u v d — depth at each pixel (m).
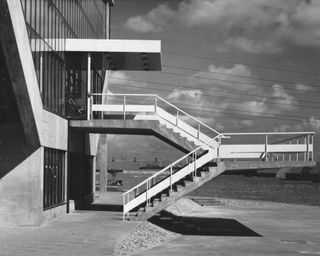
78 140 21.81
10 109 14.95
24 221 15.09
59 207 18.05
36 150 15.13
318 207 31.92
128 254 11.75
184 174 17.61
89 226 15.42
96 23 30.00
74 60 20.44
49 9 16.69
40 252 11.16
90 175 26.25
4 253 11.02
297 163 18.42
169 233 16.41
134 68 23.86
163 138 20.16
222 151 18.42
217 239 15.66
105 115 22.61
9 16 11.48
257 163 18.16
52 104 17.05
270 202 34.97
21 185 15.09
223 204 33.25
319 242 15.81
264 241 15.66
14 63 12.54
